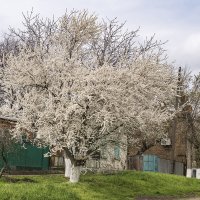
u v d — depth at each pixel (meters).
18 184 16.80
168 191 23.91
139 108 21.00
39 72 21.02
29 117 20.95
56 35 23.48
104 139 21.88
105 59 22.16
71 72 21.12
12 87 21.88
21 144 25.66
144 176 26.58
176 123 40.31
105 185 22.03
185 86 36.69
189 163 39.78
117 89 19.94
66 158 23.73
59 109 19.73
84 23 23.31
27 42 24.28
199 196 23.77
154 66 22.00
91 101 19.77
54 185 16.94
